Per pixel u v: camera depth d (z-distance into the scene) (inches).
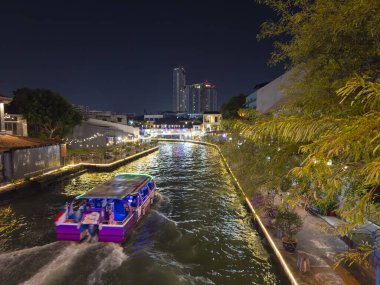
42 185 904.3
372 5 146.5
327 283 323.9
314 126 114.0
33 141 993.5
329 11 185.2
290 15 222.2
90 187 951.0
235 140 313.7
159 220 621.0
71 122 1443.2
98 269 414.6
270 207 476.1
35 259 439.2
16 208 715.4
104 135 1977.1
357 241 322.7
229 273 412.8
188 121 3742.6
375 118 92.6
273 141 225.0
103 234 489.1
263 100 1051.9
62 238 492.4
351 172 104.2
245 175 320.2
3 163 838.5
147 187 708.7
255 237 531.2
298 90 265.6
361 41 186.5
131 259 446.0
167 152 2146.9
